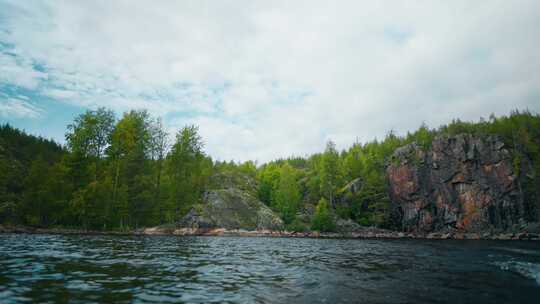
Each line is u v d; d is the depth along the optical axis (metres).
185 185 62.72
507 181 85.12
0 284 10.04
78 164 50.50
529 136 94.38
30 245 23.31
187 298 9.62
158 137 59.78
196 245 31.17
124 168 52.88
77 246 24.14
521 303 10.55
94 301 8.73
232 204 71.88
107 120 53.47
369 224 88.75
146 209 55.94
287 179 85.00
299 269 16.86
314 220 75.06
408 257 24.73
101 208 48.47
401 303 10.10
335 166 101.75
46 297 8.85
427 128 132.62
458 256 26.36
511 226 81.81
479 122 120.81
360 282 13.52
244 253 25.03
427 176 92.19
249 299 9.84
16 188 60.25
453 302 10.46
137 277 12.54
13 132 109.19
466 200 86.44
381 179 94.81
